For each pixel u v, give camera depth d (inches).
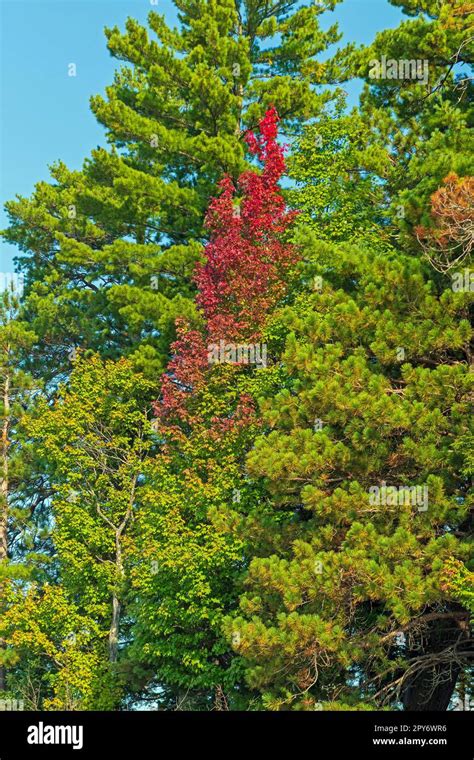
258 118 1375.5
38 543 1395.2
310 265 880.3
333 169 1099.9
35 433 1165.7
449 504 775.7
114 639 1095.6
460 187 762.8
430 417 772.0
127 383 1176.8
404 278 821.2
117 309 1396.4
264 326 1000.2
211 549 924.0
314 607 799.1
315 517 872.3
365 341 854.5
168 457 1000.9
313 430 863.1
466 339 806.5
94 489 1160.2
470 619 805.9
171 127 1421.0
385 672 796.0
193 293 1315.2
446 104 961.5
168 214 1390.3
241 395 978.7
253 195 1061.1
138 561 1040.2
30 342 1450.5
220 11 1386.6
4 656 1159.6
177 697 1045.2
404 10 1155.9
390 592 732.0
